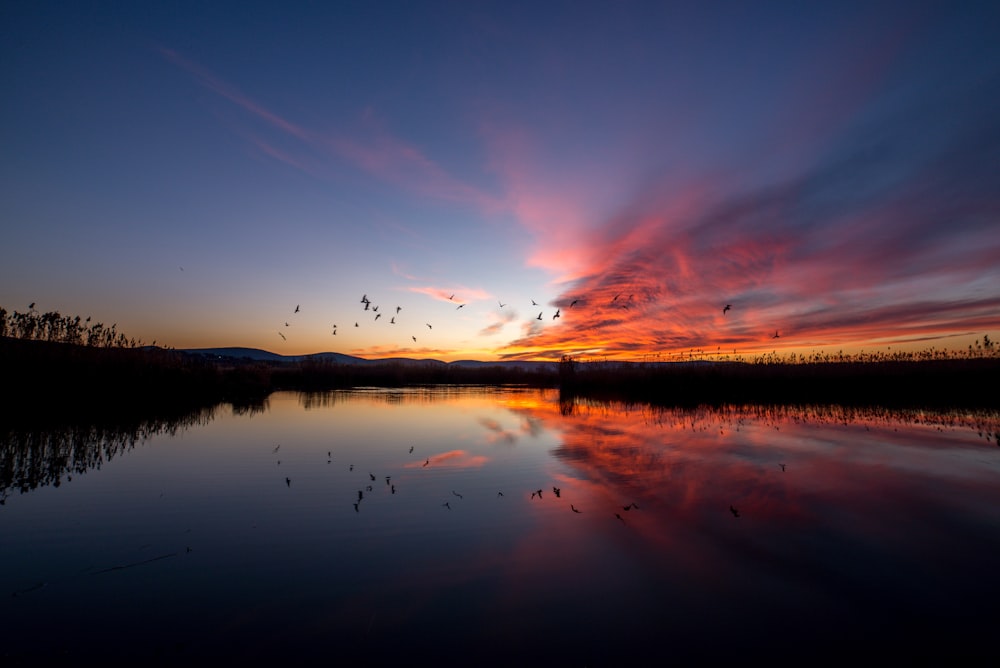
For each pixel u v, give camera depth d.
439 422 22.19
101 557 7.59
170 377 28.03
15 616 5.95
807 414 23.78
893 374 30.28
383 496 10.70
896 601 6.48
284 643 5.45
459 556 7.71
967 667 5.19
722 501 10.44
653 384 37.03
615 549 8.02
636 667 5.12
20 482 11.45
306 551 7.86
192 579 6.91
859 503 10.33
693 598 6.51
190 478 11.96
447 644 5.47
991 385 27.88
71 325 24.19
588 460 14.23
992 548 8.12
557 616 6.06
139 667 5.02
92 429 18.03
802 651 5.43
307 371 55.00
